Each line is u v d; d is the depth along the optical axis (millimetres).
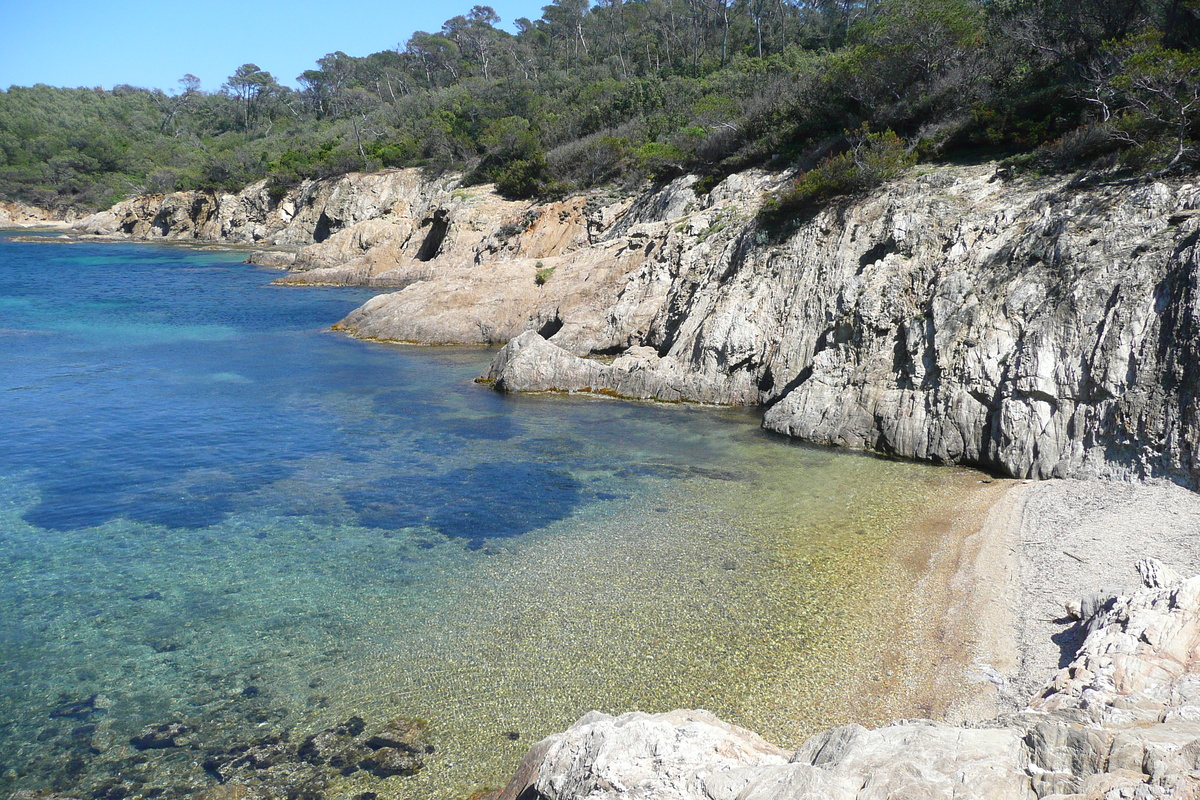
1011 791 7613
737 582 15633
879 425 24375
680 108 74750
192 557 16875
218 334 43156
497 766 10539
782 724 11367
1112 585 14406
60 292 58188
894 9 43031
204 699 12039
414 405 29406
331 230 96562
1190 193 22922
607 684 12305
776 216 33219
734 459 23438
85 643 13609
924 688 12070
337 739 11117
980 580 15422
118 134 159875
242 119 174000
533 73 126125
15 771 10531
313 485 21172
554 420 27672
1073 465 20406
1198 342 19062
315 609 14695
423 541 17688
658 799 7863
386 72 160375
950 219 27875
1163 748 7555
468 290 42719
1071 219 24562
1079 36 35469
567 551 17109
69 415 27234
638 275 37281
